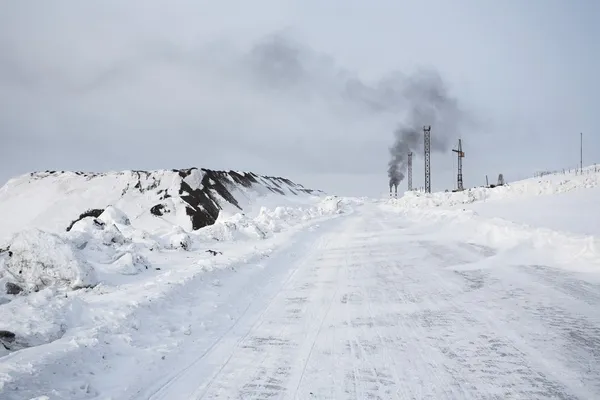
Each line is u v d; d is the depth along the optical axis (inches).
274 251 498.9
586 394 132.3
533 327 195.0
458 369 155.6
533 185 1250.0
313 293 297.6
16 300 222.7
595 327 192.1
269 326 224.1
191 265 371.6
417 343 184.5
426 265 383.2
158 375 165.2
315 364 168.6
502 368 154.1
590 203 829.8
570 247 367.9
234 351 188.5
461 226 633.6
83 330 195.3
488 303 240.2
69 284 277.4
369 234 714.8
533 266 339.0
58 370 151.5
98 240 380.8
